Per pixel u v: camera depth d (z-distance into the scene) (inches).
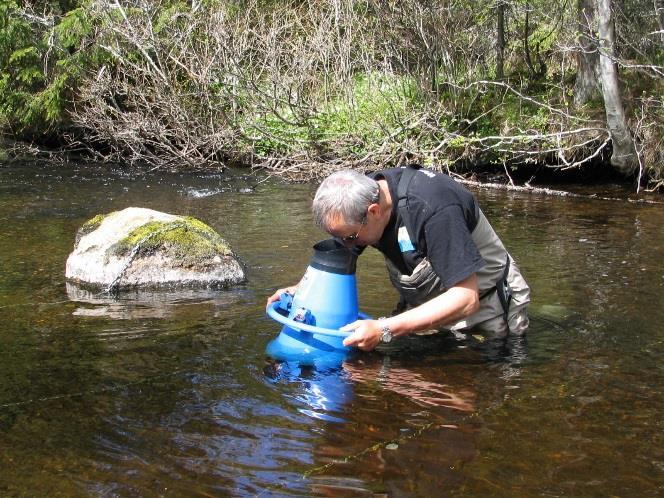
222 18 484.1
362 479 96.2
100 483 94.7
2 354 141.6
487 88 462.9
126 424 111.5
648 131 406.6
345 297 138.8
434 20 452.4
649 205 355.6
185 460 100.6
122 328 157.6
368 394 122.6
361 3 479.5
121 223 205.9
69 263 203.0
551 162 442.0
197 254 198.7
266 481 95.3
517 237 270.8
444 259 127.3
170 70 514.9
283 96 475.5
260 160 491.2
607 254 240.1
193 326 159.0
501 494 93.0
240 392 123.2
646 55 416.5
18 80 532.1
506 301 151.3
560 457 102.6
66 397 121.4
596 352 144.4
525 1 488.1
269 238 260.8
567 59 493.0
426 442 106.3
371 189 127.1
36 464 99.4
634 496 93.2
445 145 446.6
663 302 181.0
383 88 477.7
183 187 401.4
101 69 508.1
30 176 431.5
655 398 122.8
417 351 142.6
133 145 508.7
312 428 110.4
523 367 135.6
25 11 557.3
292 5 550.6
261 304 177.5
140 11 500.4
